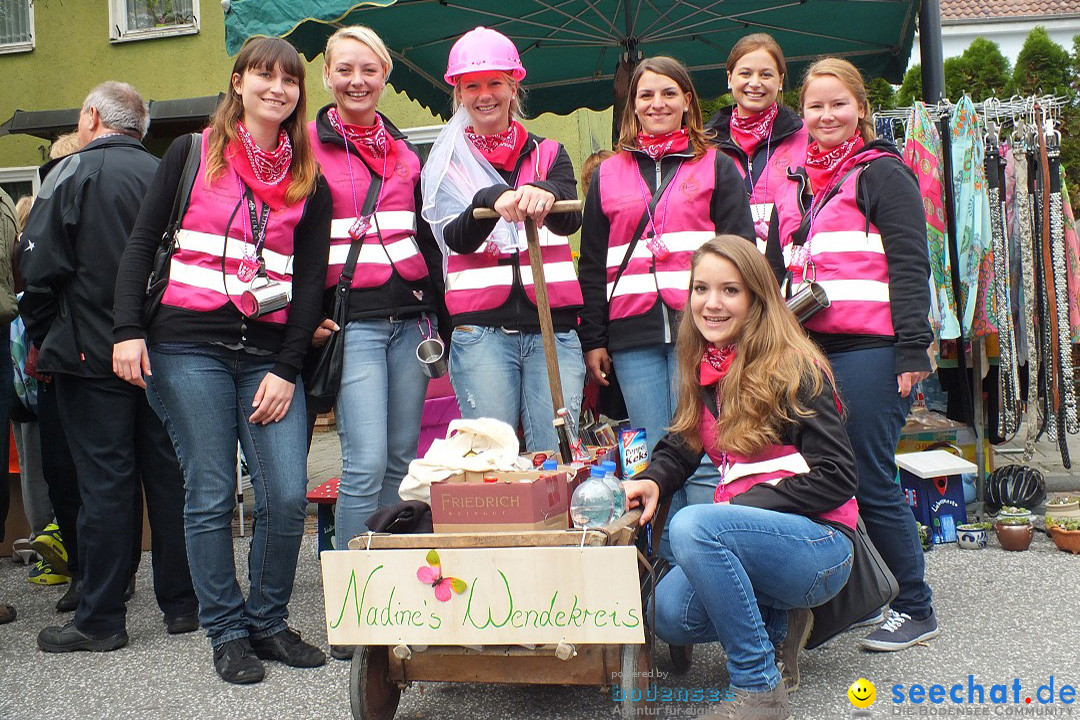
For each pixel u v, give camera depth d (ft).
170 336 10.69
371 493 11.47
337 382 11.30
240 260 10.82
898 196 10.96
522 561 8.32
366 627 8.66
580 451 10.46
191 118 32.37
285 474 11.23
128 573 12.59
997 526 15.71
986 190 17.39
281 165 11.00
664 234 11.98
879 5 21.93
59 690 10.87
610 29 23.17
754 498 8.75
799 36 23.77
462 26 21.61
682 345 9.70
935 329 17.03
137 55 41.73
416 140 38.78
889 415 10.89
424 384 12.14
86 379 12.16
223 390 10.96
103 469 12.22
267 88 10.64
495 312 11.53
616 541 8.64
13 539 18.78
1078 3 91.04
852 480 8.78
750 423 8.87
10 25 42.93
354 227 11.53
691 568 8.38
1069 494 19.48
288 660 11.25
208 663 11.57
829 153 11.47
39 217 12.03
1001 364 17.75
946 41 92.17
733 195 12.05
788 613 9.38
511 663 8.73
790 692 9.60
